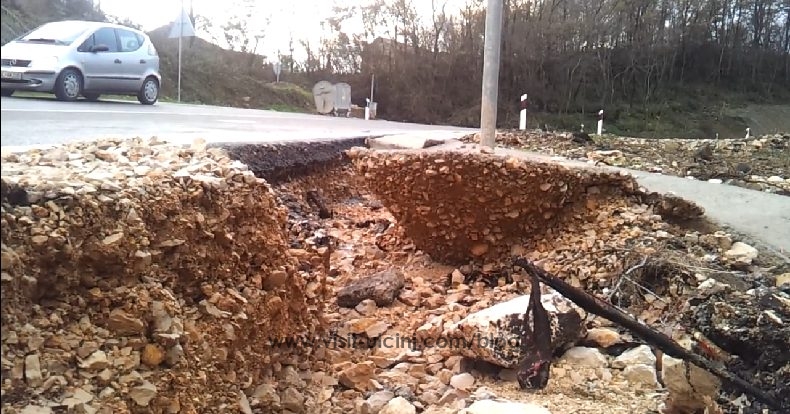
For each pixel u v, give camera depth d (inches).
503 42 850.1
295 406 141.1
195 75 727.1
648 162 392.5
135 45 471.8
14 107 346.0
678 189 304.0
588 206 246.7
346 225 327.3
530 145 450.9
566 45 851.4
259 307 141.0
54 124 296.7
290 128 451.5
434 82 1075.9
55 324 96.9
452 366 174.1
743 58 728.3
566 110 821.9
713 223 249.3
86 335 100.5
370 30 1166.3
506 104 828.6
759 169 381.7
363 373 161.0
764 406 128.9
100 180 113.7
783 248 225.9
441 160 235.6
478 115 987.3
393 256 280.1
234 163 160.1
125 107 452.4
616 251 222.2
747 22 729.6
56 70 393.7
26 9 397.7
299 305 164.9
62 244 97.7
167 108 504.1
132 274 109.7
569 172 239.9
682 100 736.3
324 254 218.8
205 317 123.6
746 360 141.3
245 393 132.0
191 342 116.5
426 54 1110.4
